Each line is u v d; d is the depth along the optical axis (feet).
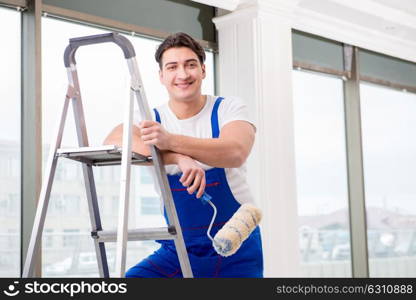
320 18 15.87
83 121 6.01
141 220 12.76
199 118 6.59
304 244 16.44
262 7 14.03
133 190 12.67
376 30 17.54
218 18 14.43
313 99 17.07
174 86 6.37
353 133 17.81
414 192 19.72
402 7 16.89
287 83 14.58
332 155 17.37
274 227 13.88
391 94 19.56
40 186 10.91
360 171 17.65
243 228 5.81
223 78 14.49
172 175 6.43
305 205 16.57
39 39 11.06
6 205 10.90
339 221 17.35
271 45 14.30
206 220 6.39
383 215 18.71
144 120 5.66
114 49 12.57
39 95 11.00
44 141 11.40
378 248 18.38
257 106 13.94
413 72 20.13
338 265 17.17
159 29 13.41
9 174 10.98
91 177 6.19
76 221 11.75
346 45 17.81
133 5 12.94
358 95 17.87
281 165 14.21
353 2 15.60
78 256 11.75
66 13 11.64
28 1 11.14
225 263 6.35
